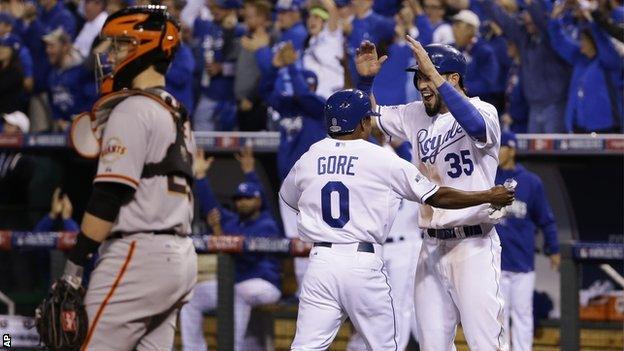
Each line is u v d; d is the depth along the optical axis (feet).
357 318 82.38
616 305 120.16
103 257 66.33
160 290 65.82
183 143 67.41
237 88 149.48
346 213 81.87
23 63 160.97
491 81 142.72
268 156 147.54
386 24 137.59
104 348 66.08
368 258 81.82
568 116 136.56
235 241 120.57
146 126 65.21
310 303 82.28
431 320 84.33
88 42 163.12
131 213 65.57
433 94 83.30
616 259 114.42
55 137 147.95
